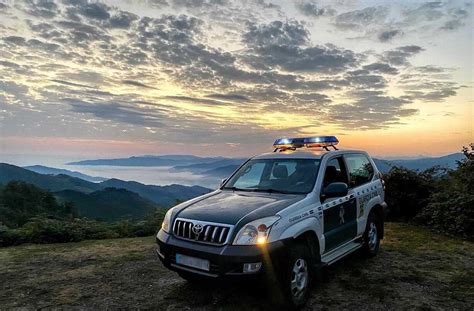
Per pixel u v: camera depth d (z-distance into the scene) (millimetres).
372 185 5965
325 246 4457
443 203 8258
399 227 8852
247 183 5113
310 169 4805
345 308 4016
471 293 4449
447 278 4996
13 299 4465
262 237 3594
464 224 7613
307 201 4273
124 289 4758
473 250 6547
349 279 4945
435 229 8281
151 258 6336
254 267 3518
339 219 4824
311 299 4254
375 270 5340
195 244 3783
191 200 4715
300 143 5574
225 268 3545
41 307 4207
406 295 4383
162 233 4219
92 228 8969
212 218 3855
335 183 4469
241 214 3836
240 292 4457
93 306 4215
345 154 5520
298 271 3924
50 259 6359
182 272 3898
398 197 9836
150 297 4445
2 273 5535
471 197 7789
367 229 5695
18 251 7016
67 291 4719
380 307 4043
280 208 3957
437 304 4121
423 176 10047
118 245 7527
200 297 4383
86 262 6137
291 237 3752
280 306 3762
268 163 5250
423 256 6133
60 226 8367
